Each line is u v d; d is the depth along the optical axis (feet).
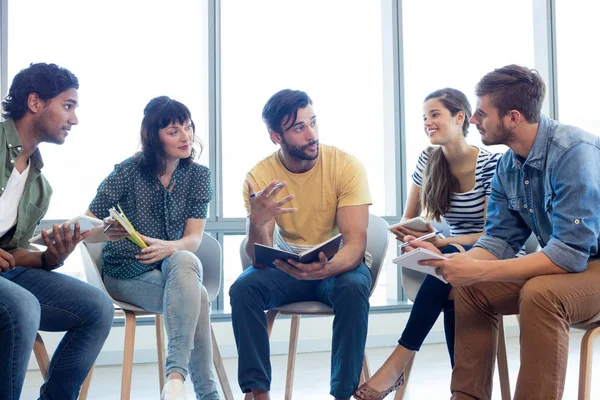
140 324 11.96
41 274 6.74
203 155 12.80
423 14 14.08
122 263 7.52
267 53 13.12
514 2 14.60
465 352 6.60
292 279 7.47
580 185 6.13
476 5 14.35
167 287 6.89
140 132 7.75
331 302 7.13
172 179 7.95
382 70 13.98
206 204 8.07
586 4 14.75
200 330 7.02
